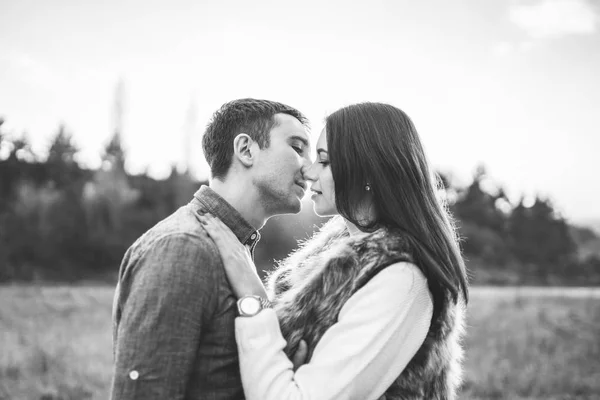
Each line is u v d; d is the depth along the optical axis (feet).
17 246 109.29
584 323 42.11
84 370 24.29
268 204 7.78
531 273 159.74
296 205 7.94
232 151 7.61
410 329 6.45
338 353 6.16
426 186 7.08
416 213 6.82
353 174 7.04
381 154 6.97
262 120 7.67
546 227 183.52
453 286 6.63
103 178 133.28
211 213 7.22
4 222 114.01
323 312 6.52
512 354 29.81
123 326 6.07
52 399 20.58
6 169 135.85
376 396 6.32
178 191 142.41
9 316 41.65
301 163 7.86
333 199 7.44
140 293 6.09
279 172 7.65
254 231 7.45
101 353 28.27
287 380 6.11
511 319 44.09
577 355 30.22
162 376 5.89
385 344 6.23
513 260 167.53
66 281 103.50
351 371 6.11
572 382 24.35
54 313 44.98
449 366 6.89
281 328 6.65
